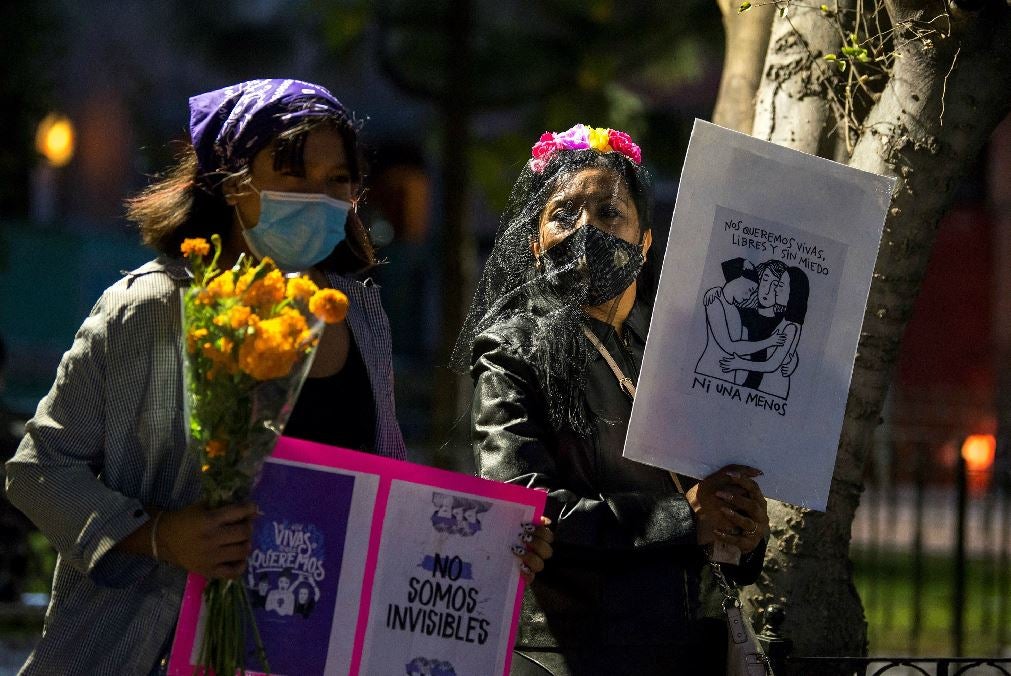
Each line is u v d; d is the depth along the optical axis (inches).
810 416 133.6
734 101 193.2
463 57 392.5
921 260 172.9
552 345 133.9
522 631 131.0
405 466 121.5
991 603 404.5
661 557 131.6
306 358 110.5
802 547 175.9
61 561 119.5
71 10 938.7
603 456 133.6
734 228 132.6
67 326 821.9
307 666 118.0
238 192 123.8
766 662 128.3
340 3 418.3
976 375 845.8
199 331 108.7
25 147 417.1
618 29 395.2
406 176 1045.8
